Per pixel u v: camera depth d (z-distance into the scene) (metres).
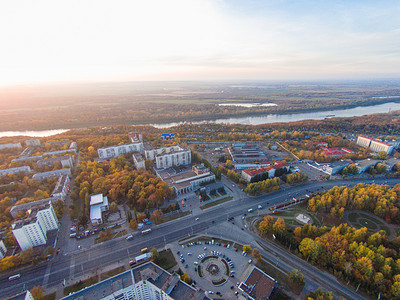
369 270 191.88
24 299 164.38
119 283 174.00
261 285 192.75
